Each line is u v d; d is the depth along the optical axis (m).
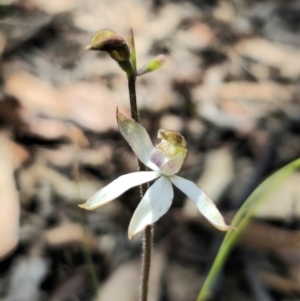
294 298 0.12
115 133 0.15
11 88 0.16
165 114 0.17
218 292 0.12
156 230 0.13
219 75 0.18
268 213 0.13
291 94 0.18
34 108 0.15
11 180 0.13
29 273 0.12
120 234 0.13
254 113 0.17
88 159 0.14
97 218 0.13
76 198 0.13
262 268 0.12
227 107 0.17
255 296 0.12
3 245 0.11
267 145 0.15
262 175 0.14
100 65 0.18
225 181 0.14
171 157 0.07
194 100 0.17
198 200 0.07
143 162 0.07
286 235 0.13
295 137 0.16
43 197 0.13
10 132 0.15
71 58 0.18
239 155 0.15
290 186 0.13
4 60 0.17
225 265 0.12
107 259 0.12
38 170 0.14
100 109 0.16
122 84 0.17
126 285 0.11
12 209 0.12
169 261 0.12
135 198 0.13
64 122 0.15
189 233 0.13
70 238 0.12
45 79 0.17
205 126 0.16
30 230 0.12
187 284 0.12
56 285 0.11
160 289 0.11
